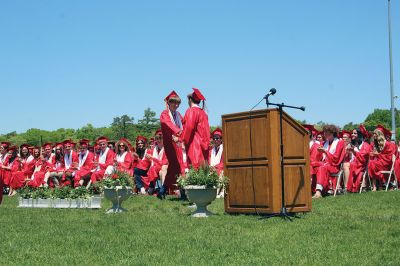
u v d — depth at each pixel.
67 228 8.01
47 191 12.84
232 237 6.89
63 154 17.78
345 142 15.89
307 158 9.23
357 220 8.05
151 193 16.73
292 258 5.62
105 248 6.35
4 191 20.92
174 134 12.94
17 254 6.11
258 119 8.96
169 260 5.64
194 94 12.52
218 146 15.10
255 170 9.02
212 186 9.14
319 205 10.84
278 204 8.75
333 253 5.80
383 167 16.08
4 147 20.48
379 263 5.32
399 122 66.00
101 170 15.98
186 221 8.48
